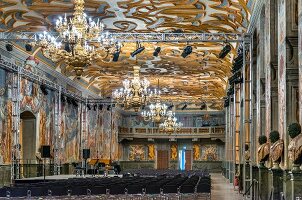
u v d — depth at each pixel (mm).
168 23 25000
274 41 15766
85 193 12570
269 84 15945
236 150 31500
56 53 16125
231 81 28188
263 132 18281
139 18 24219
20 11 22641
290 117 12891
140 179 17953
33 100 28906
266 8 16891
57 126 33000
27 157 29453
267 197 16203
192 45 29062
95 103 41469
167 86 45750
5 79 24875
